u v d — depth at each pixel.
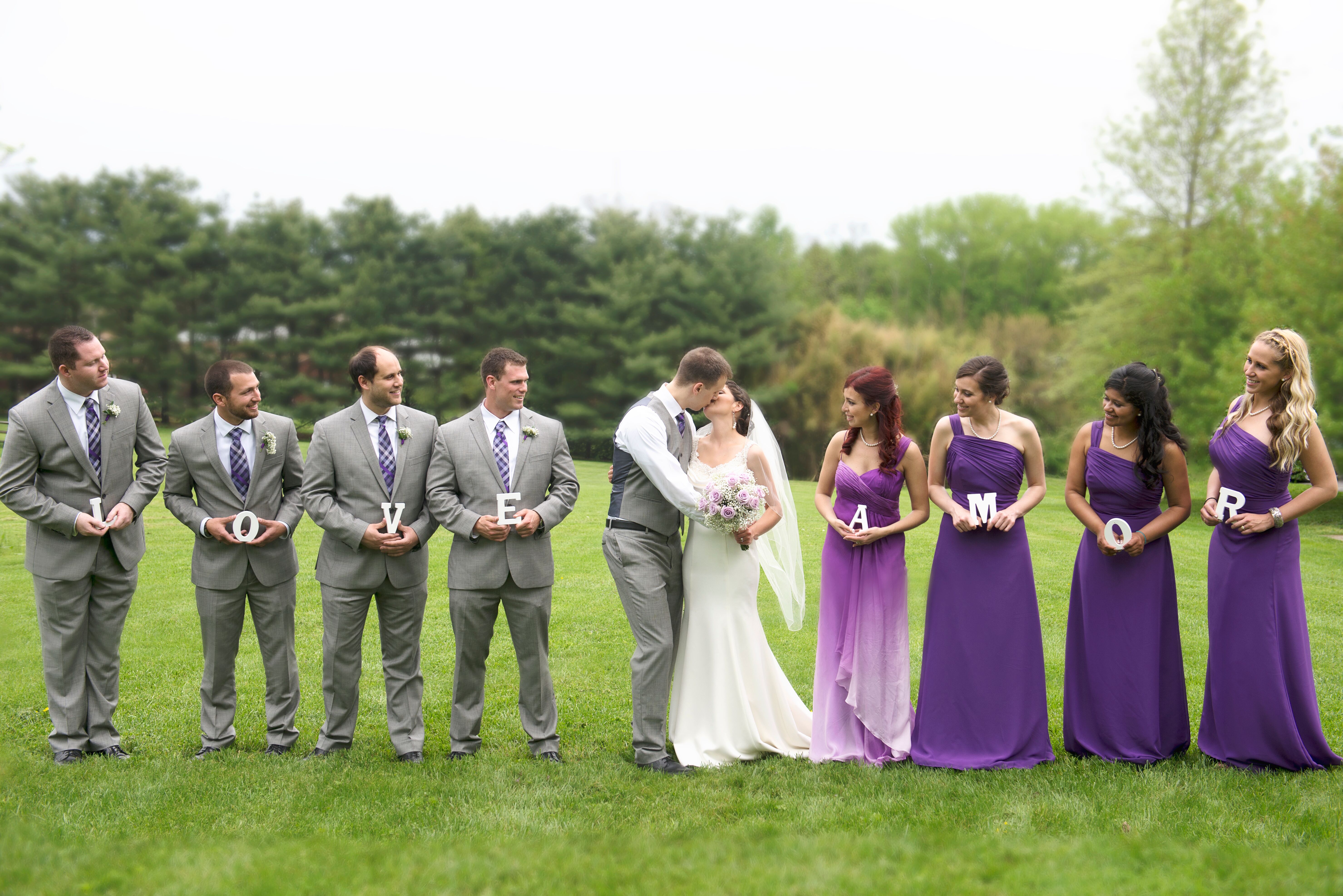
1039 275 45.50
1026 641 4.32
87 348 4.38
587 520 14.05
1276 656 4.10
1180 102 23.31
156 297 36.38
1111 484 4.30
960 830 3.39
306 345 38.28
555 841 3.27
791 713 4.63
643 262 39.34
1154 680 4.29
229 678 4.62
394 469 4.45
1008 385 4.34
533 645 4.44
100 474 4.51
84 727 4.54
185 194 39.31
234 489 4.51
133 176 38.62
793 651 6.95
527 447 4.46
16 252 35.69
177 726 5.06
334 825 3.52
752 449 4.58
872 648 4.42
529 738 4.49
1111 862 2.98
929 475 4.55
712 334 37.59
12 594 8.65
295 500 4.66
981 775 4.09
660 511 4.38
